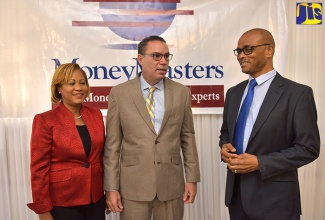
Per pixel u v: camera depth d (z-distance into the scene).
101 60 2.27
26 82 2.25
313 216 2.51
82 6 2.25
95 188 1.62
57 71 1.59
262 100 1.56
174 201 1.69
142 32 2.29
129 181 1.66
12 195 2.33
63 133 1.55
